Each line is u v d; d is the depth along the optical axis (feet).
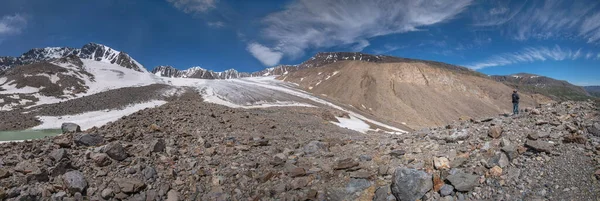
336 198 30.99
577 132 33.60
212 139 49.14
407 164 34.32
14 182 27.43
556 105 47.47
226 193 32.09
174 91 302.86
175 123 58.54
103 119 168.55
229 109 86.89
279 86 523.70
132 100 230.48
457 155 33.96
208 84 386.73
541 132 34.73
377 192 30.42
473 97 522.47
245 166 37.60
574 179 25.27
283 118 103.14
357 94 517.14
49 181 28.58
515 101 49.60
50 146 35.78
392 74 580.30
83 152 35.47
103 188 29.27
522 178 27.12
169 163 36.29
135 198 29.25
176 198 30.48
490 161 30.68
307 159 40.91
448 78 551.59
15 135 128.16
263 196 31.91
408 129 301.43
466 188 27.37
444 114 451.53
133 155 36.52
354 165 35.88
